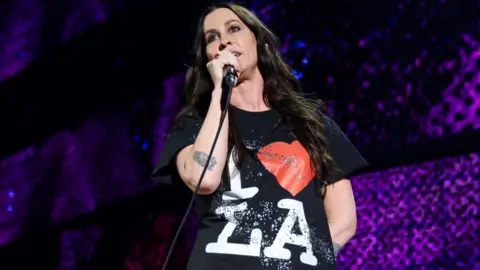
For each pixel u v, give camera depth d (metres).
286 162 3.86
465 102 6.68
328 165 4.00
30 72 10.12
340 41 7.54
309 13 7.79
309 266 3.59
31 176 10.05
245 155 3.85
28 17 10.51
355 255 7.14
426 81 6.94
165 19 8.98
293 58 7.73
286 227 3.64
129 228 8.98
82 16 9.88
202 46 4.51
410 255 6.83
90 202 9.38
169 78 8.92
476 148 6.63
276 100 4.23
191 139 4.01
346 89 7.37
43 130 10.09
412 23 7.15
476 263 6.45
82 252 9.29
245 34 4.34
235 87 4.26
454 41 6.86
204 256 3.64
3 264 9.86
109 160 9.33
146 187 8.84
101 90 9.55
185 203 8.59
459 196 6.67
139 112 9.15
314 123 4.11
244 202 3.72
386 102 7.12
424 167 6.91
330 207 4.09
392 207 7.02
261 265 3.53
